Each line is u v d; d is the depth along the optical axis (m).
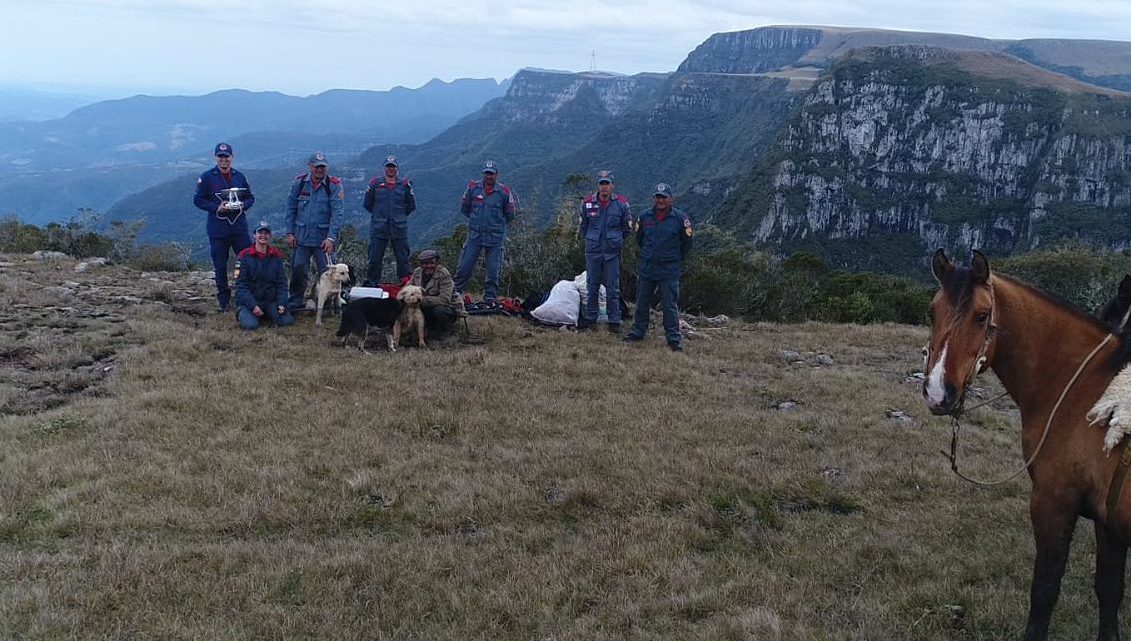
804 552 5.79
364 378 9.73
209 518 5.96
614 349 12.03
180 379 9.27
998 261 46.53
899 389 10.84
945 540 6.13
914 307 25.02
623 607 4.93
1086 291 27.78
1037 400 4.20
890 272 152.12
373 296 12.18
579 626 4.70
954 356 4.06
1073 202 150.12
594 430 8.45
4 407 8.10
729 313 19.17
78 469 6.62
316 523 6.07
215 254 12.79
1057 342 4.15
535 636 4.66
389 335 11.39
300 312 13.02
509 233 19.94
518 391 9.59
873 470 7.52
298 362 10.37
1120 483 3.62
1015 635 4.74
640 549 5.69
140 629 4.47
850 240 160.25
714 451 7.82
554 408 9.00
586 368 10.80
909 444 8.44
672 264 12.20
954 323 4.10
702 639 4.57
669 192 11.94
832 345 13.99
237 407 8.37
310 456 7.25
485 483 6.82
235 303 12.83
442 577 5.29
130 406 8.16
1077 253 42.03
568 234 20.34
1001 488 7.17
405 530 6.07
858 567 5.61
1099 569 4.05
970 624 4.87
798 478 7.19
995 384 11.89
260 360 10.26
